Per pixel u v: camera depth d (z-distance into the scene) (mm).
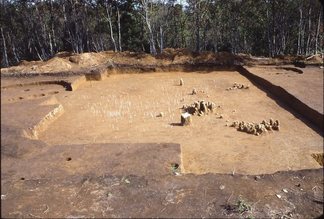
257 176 5852
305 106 12266
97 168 6645
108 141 10273
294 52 38781
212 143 9875
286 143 9852
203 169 8188
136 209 4941
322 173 5984
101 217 4781
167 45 42375
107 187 5598
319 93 13773
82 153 7457
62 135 10914
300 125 11445
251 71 19594
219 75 20516
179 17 40875
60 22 38656
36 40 39656
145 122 12086
